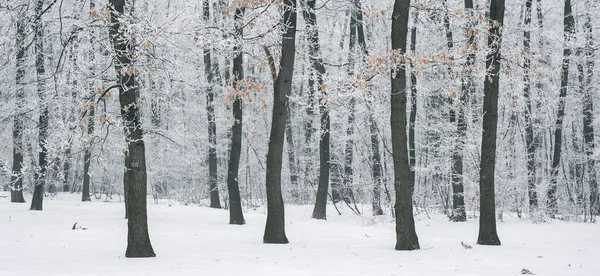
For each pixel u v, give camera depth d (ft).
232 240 49.47
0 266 33.32
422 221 73.67
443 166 73.92
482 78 49.11
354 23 82.17
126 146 37.37
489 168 46.75
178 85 54.95
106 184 122.21
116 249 42.37
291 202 108.27
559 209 85.35
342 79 55.21
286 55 47.62
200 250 41.81
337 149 99.09
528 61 66.59
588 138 87.71
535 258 37.47
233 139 65.31
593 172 87.45
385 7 77.61
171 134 97.30
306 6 59.98
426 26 75.77
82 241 47.26
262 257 37.83
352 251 41.57
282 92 47.42
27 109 67.67
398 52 41.50
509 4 77.56
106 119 38.75
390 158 89.97
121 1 39.52
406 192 42.88
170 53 50.03
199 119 109.40
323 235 55.72
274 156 47.39
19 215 68.39
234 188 64.44
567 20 80.33
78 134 40.27
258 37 49.03
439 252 40.81
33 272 30.78
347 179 86.02
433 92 72.08
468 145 70.03
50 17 62.95
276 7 51.39
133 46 38.47
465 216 71.15
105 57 43.55
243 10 53.98
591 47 74.90
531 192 75.77
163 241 48.06
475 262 35.32
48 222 61.26
